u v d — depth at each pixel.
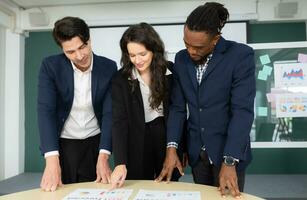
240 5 3.56
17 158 3.81
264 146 3.14
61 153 1.54
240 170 1.27
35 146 3.87
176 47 3.51
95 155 1.60
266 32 3.62
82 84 1.48
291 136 3.12
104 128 1.43
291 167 3.53
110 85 1.49
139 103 1.44
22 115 3.86
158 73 1.38
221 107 1.30
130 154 1.46
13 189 3.00
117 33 3.72
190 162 1.42
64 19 1.28
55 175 1.25
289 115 3.12
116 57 3.72
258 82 3.18
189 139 1.40
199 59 1.27
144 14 3.67
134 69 1.42
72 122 1.55
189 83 1.35
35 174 3.70
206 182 1.39
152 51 1.33
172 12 3.64
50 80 1.44
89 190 1.17
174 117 1.40
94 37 3.75
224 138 1.33
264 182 3.06
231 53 1.27
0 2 3.54
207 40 1.15
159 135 1.50
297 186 2.88
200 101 1.32
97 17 3.73
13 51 3.82
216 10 1.17
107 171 1.33
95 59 1.50
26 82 3.87
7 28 3.80
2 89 3.79
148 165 1.52
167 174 1.29
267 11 3.54
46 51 3.85
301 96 3.10
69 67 1.45
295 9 3.40
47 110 1.39
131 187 1.20
